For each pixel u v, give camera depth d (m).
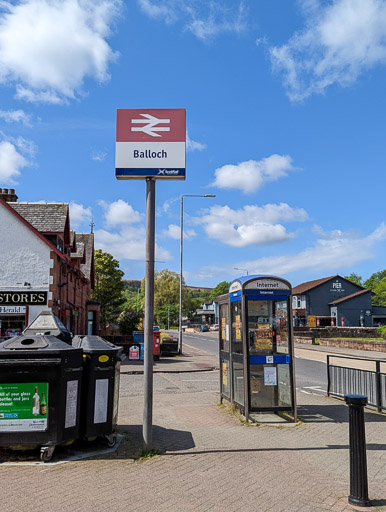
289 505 4.55
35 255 18.33
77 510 4.39
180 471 5.56
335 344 34.94
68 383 6.04
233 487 5.03
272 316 8.88
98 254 44.94
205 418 8.77
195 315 112.31
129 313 31.16
